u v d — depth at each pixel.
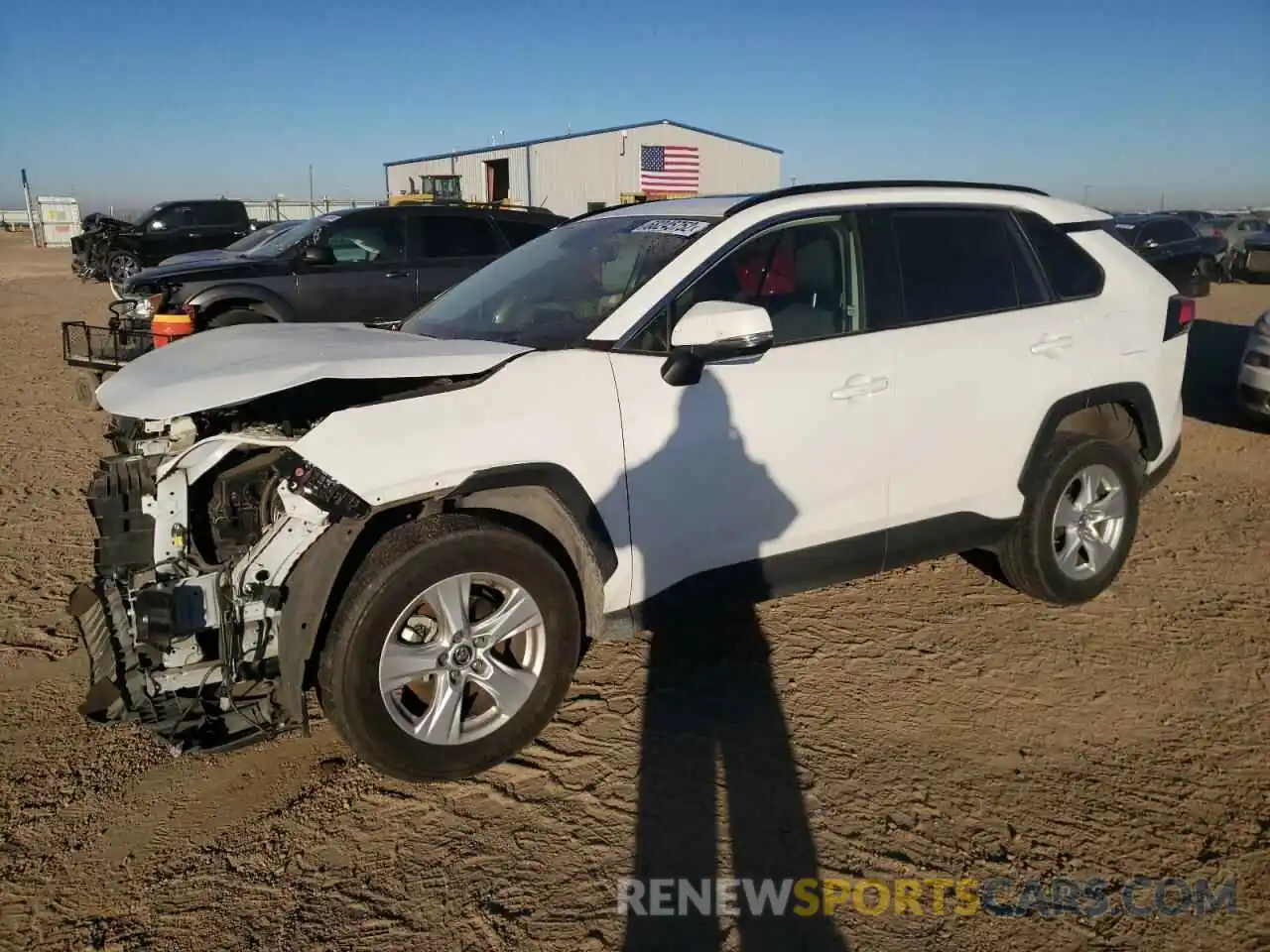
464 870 2.85
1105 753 3.46
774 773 3.31
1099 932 2.63
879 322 3.98
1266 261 22.00
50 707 3.73
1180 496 6.46
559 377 3.30
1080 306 4.53
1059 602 4.56
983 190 4.52
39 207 50.25
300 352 3.26
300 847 2.95
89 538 5.54
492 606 3.32
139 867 2.87
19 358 11.98
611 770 3.33
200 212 23.41
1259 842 2.99
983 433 4.16
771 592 3.79
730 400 3.55
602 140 39.25
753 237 3.77
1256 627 4.43
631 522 3.41
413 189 42.25
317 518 2.94
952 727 3.61
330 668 2.96
